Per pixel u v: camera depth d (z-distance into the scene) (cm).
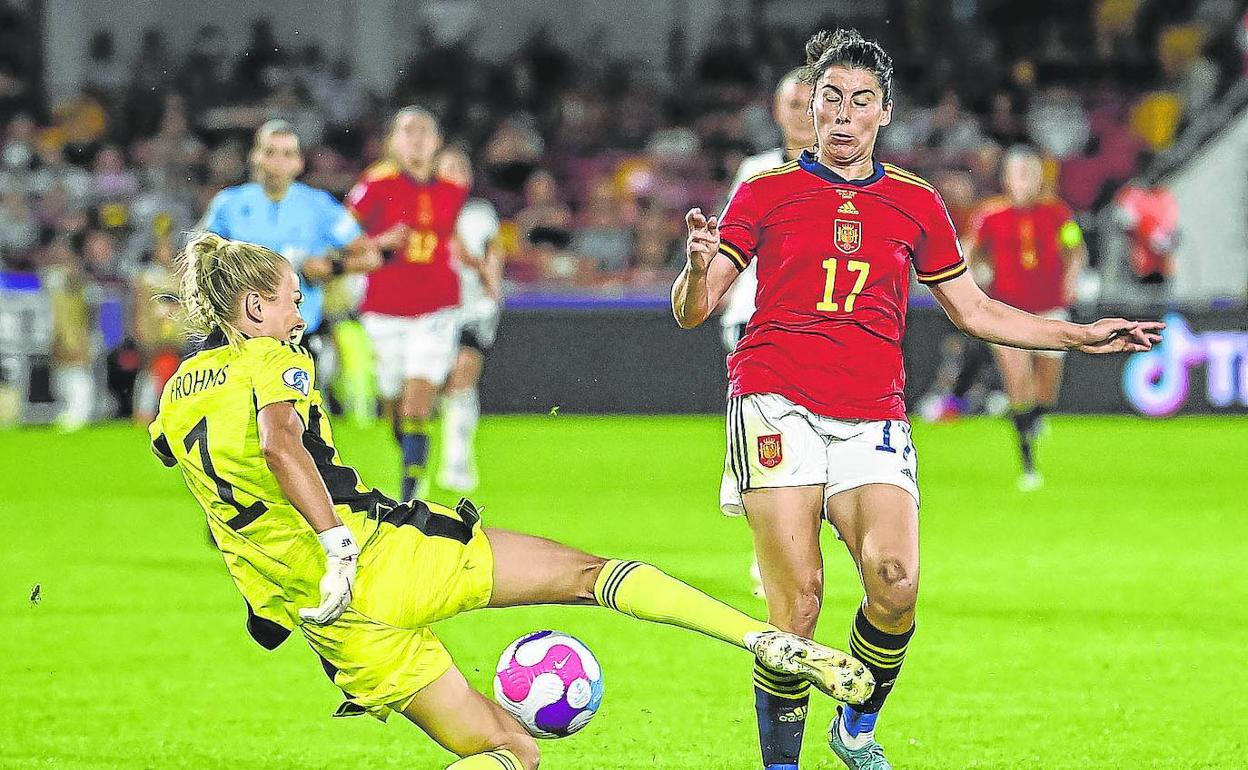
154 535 4241
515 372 7206
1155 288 7956
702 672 2592
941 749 2109
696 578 3462
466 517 1700
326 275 3669
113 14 10494
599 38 10706
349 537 1589
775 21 10762
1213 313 7181
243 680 2569
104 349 7338
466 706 1670
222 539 1675
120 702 2417
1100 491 5069
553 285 7850
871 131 1828
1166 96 9612
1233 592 3312
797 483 1792
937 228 1856
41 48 10275
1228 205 8581
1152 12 10425
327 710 2370
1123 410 7262
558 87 10288
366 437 6481
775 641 1606
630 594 1681
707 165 9456
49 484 5362
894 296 1844
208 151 9412
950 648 2758
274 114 9731
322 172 9369
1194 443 6400
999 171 8919
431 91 10112
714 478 5428
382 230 4241
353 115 9925
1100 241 8150
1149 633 2891
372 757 2103
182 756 2108
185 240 1730
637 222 8519
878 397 1814
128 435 6900
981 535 4144
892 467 1794
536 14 10962
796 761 1833
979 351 7319
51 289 7162
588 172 9650
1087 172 9312
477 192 9362
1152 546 3956
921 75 10288
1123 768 2014
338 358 7012
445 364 4272
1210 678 2533
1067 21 10481
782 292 1827
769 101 9831
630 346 7256
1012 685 2486
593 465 5775
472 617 3094
